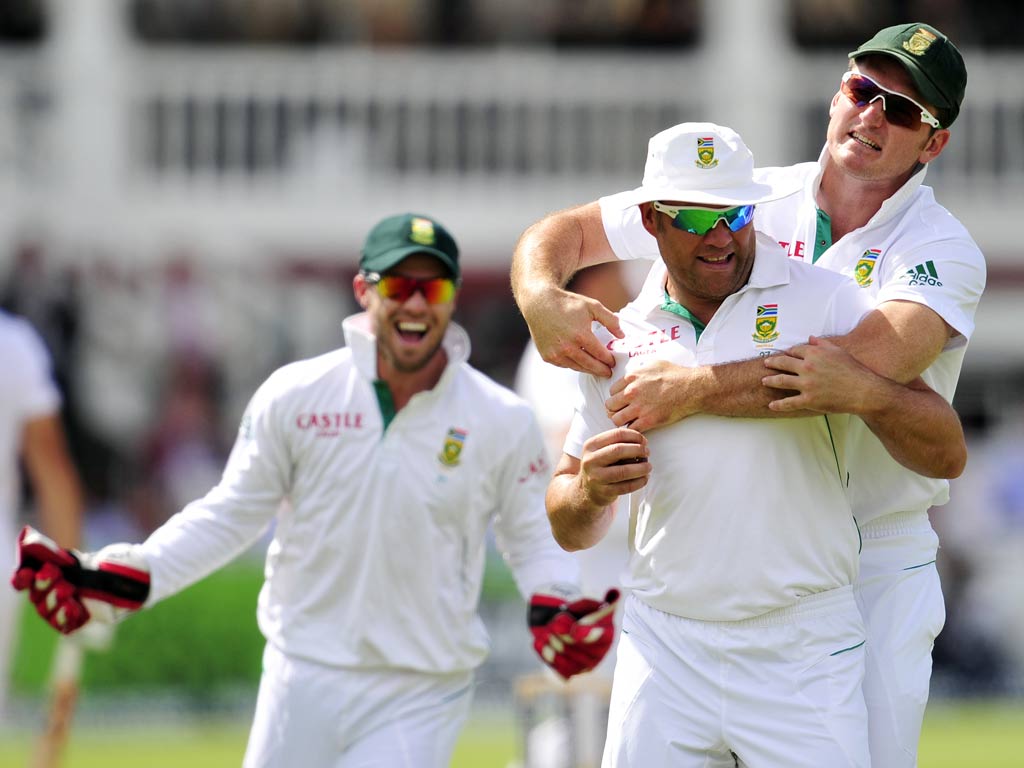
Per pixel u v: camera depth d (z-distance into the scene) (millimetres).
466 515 19375
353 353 19219
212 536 19359
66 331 55469
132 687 44344
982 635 51969
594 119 64125
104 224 61562
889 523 17266
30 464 24969
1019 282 64688
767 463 15773
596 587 23281
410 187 63500
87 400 55625
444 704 19453
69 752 37344
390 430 19078
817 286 16031
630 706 16500
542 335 16469
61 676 23891
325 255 63156
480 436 19328
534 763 23750
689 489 15930
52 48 65188
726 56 64188
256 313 59625
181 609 44656
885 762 16781
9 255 60094
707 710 16109
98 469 55156
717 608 15969
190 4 65375
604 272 24781
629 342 16406
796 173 17625
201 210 62438
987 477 56000
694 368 15766
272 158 63812
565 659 19094
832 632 16031
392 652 19078
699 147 15391
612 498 15914
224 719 44438
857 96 16844
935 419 15430
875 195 17141
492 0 65875
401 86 63969
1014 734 41219
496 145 64500
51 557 18609
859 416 15688
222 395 57625
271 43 65312
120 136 62812
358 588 19078
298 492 19312
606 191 64000
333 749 19172
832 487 16047
